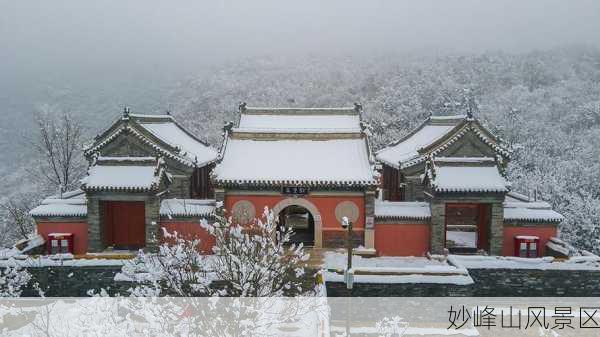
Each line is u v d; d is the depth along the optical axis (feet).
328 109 149.59
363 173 115.65
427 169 118.32
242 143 123.95
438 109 298.56
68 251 116.67
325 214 116.98
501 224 115.03
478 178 114.93
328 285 91.15
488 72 393.50
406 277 90.79
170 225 115.14
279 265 55.83
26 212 184.14
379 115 294.66
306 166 117.60
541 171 199.62
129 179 113.09
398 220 117.19
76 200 120.47
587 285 97.66
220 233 55.47
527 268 97.66
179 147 124.88
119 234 125.59
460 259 100.42
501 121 265.34
